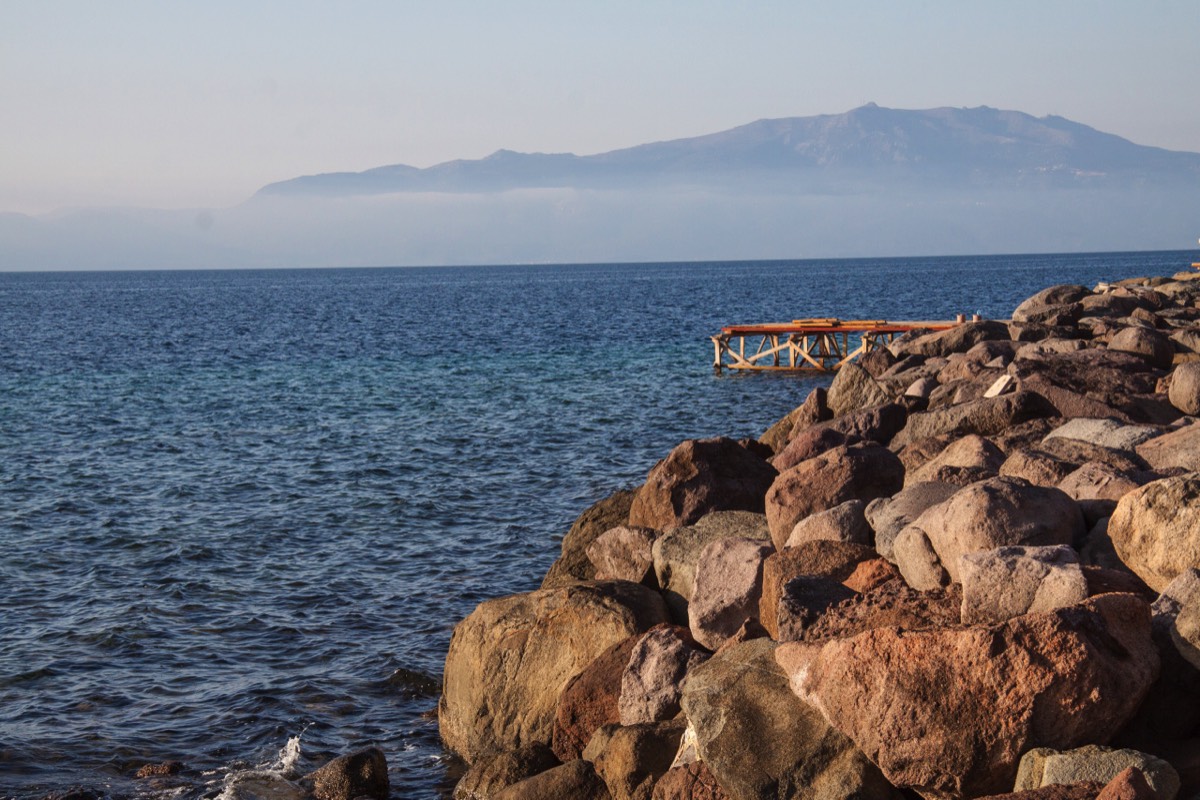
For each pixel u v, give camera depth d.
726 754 7.96
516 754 10.54
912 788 7.30
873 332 44.88
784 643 8.46
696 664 9.80
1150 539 8.42
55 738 12.36
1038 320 26.98
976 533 8.84
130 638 15.48
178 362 53.91
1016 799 6.26
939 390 19.06
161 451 30.03
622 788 9.04
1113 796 5.92
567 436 31.30
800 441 15.55
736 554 10.80
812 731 7.79
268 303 127.19
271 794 11.00
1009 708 6.88
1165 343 21.12
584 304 109.81
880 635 7.37
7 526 22.00
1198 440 12.24
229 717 12.95
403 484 25.56
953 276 173.88
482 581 18.09
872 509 10.73
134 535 21.22
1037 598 7.70
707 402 37.31
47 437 32.34
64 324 86.44
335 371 48.78
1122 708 6.89
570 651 11.16
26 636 15.60
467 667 11.84
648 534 13.04
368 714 13.09
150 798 11.01
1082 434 13.76
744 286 154.00
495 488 25.02
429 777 11.45
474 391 40.91
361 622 16.16
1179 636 7.33
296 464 28.08
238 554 19.84
